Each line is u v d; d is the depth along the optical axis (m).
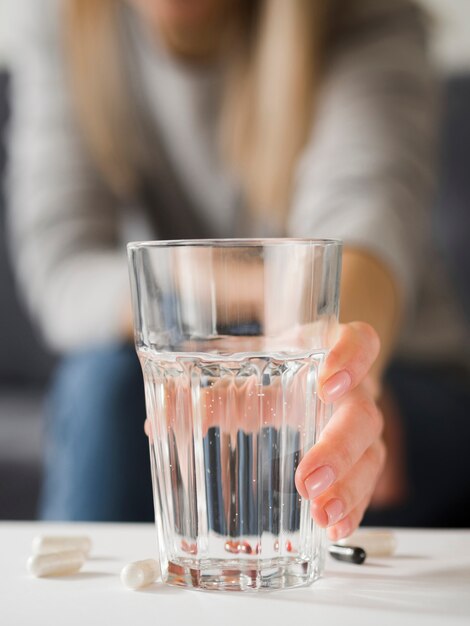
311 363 0.53
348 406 0.55
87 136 1.56
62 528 0.67
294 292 0.52
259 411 0.52
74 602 0.51
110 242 1.55
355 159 1.27
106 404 1.02
